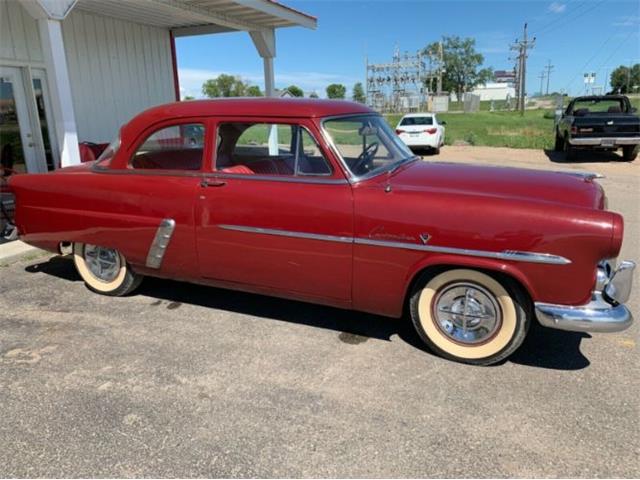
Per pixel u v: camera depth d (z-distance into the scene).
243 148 3.74
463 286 3.17
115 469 2.36
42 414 2.79
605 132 13.20
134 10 9.92
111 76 11.03
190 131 3.77
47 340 3.67
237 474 2.33
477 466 2.36
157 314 4.12
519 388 2.98
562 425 2.63
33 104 9.21
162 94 12.60
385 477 2.30
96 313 4.14
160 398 2.93
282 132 3.50
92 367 3.29
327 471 2.34
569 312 2.90
